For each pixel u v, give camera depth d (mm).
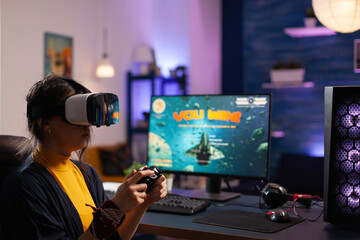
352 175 1348
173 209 1565
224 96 1838
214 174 1828
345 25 2098
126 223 1272
